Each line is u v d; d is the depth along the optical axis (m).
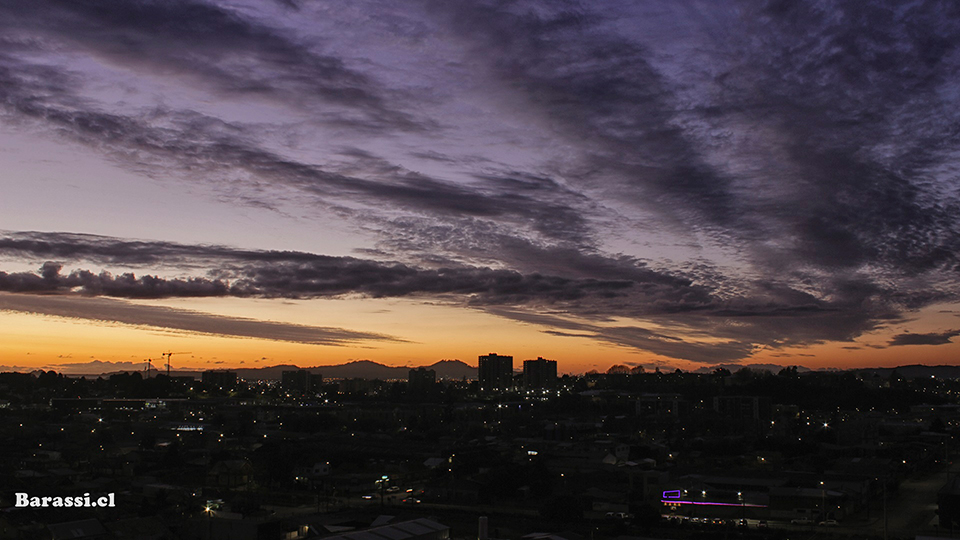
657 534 100.62
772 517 113.44
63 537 89.81
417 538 80.44
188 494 125.81
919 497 135.62
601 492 125.19
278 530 92.81
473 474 154.75
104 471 159.25
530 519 112.81
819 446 195.00
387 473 154.75
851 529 105.31
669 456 184.50
